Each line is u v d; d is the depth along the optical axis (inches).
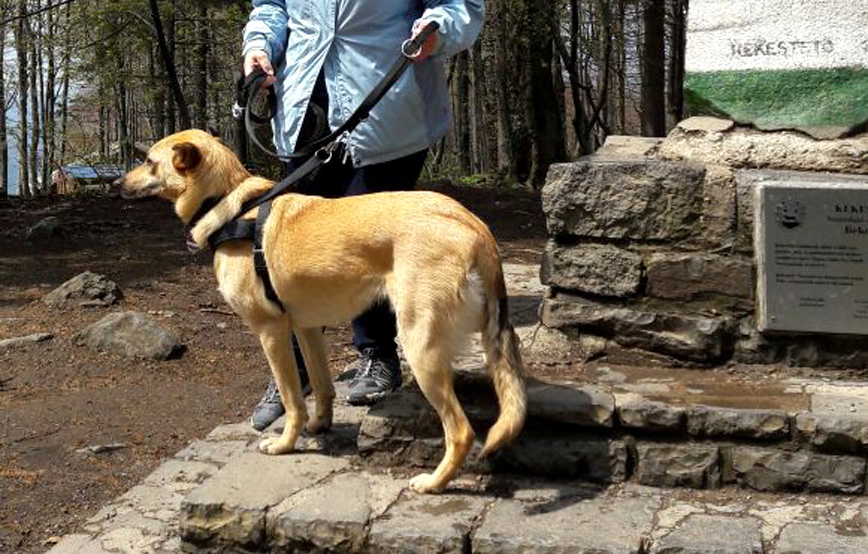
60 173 978.7
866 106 169.0
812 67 171.5
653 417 143.9
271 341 152.9
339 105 165.8
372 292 141.6
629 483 144.8
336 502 138.6
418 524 131.5
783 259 159.0
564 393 150.6
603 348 170.2
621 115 1175.0
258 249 147.5
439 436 150.9
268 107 177.0
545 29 623.5
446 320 134.8
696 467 142.3
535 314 200.7
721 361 165.2
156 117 1013.8
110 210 457.4
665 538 125.5
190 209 153.9
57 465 185.8
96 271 336.8
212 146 155.2
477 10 164.2
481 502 138.9
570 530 128.4
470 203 472.4
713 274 165.0
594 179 169.6
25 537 157.2
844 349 160.6
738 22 176.1
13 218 436.1
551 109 633.6
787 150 171.0
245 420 206.8
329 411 165.3
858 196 155.1
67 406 216.7
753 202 162.7
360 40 164.6
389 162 168.9
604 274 169.5
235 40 874.8
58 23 930.7
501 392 135.6
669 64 934.4
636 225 168.4
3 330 267.0
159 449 194.1
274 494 141.7
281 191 151.3
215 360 252.1
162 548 147.8
